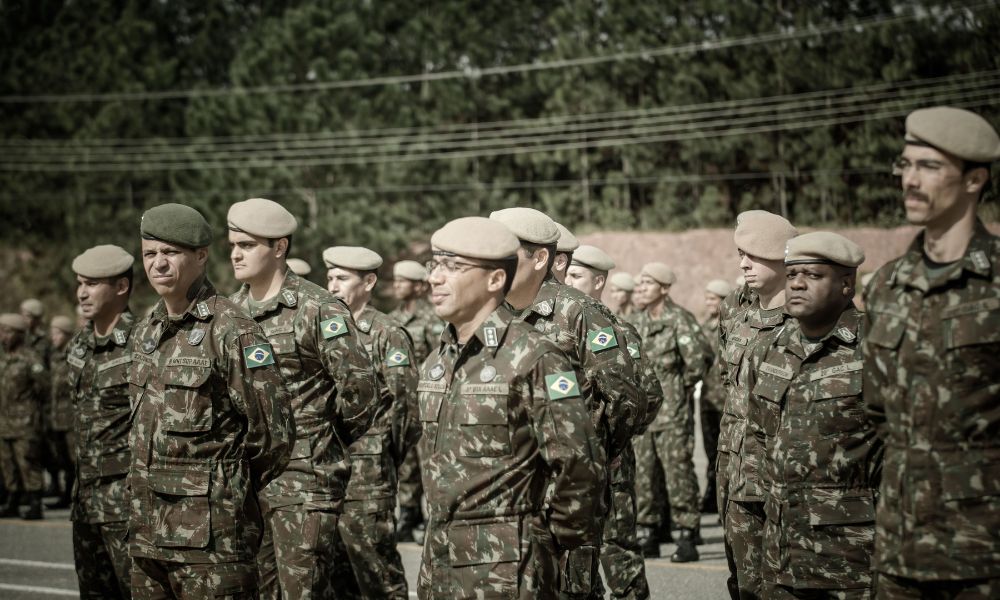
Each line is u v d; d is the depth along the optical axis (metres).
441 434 4.98
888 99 46.97
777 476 5.85
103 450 7.30
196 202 45.38
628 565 7.38
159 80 51.66
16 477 15.27
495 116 51.91
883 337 4.46
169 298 5.95
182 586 5.72
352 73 47.28
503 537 4.81
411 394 8.75
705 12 49.53
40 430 14.95
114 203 51.41
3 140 52.81
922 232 4.49
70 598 9.72
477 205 48.50
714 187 49.19
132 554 5.83
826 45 48.66
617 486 7.41
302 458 6.94
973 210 4.30
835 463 5.63
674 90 49.59
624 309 13.96
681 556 10.64
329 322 7.00
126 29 52.28
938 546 4.25
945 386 4.25
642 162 50.53
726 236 45.78
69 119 52.00
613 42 50.41
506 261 4.98
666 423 10.87
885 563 4.42
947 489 4.24
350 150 46.88
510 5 52.38
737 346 7.15
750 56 49.22
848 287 5.75
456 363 4.99
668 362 10.98
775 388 5.92
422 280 14.18
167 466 5.79
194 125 47.91
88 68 52.28
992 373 4.20
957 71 46.41
